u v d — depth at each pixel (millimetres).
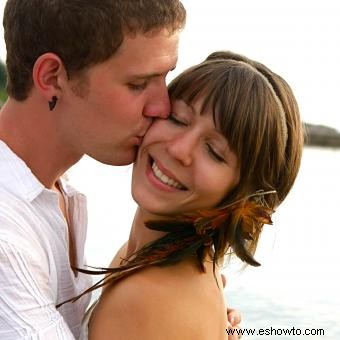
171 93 2752
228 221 2754
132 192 2816
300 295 6914
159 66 2658
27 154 2725
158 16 2615
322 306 6586
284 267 7922
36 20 2613
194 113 2668
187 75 2719
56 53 2617
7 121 2748
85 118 2688
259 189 2795
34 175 2742
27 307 2453
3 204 2535
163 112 2707
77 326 2916
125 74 2627
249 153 2691
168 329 2637
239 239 2752
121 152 2762
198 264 2809
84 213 3061
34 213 2629
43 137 2727
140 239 2982
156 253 2709
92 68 2609
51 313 2531
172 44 2701
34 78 2641
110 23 2555
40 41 2621
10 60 2709
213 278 2906
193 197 2727
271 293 6891
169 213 2771
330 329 5953
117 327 2623
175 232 2762
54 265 2680
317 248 9164
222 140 2662
